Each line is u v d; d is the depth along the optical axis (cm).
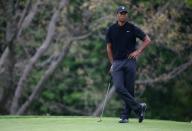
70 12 6066
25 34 6081
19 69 5972
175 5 5825
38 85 6034
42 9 5875
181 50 5988
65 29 6081
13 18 5366
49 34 5872
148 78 6147
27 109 5944
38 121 3155
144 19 5647
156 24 5588
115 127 2855
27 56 6166
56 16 5881
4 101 5516
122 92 3016
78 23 6100
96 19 5997
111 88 6275
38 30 6184
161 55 6112
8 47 5412
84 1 6053
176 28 5678
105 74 7019
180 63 6194
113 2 5634
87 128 2805
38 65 6238
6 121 3159
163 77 6028
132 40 3044
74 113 7106
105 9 5859
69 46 6147
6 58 5494
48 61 6269
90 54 7125
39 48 5909
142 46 3027
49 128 2811
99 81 7031
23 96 6397
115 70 3041
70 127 2848
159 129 2834
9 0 5338
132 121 3175
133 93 3091
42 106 7012
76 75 7194
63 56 6138
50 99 7112
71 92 7194
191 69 6353
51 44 6206
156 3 5931
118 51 3039
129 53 3041
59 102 7162
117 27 3033
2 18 5412
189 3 5588
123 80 3039
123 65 3038
